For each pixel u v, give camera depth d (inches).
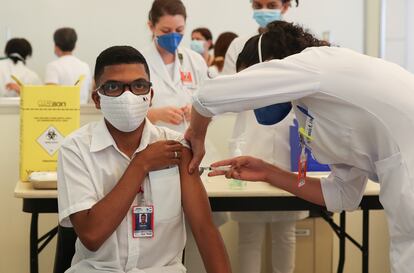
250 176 69.8
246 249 104.7
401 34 157.6
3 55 165.3
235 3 173.0
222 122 115.6
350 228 120.9
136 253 63.6
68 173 62.7
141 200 64.6
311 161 88.0
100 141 64.1
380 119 52.5
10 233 112.9
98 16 170.9
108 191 64.2
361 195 66.2
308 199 68.5
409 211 51.8
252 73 52.9
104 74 62.7
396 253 54.8
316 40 60.1
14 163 111.3
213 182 87.7
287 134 96.9
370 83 52.4
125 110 61.8
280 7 106.2
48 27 169.8
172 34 101.3
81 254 66.2
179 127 96.0
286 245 105.6
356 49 168.2
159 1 101.8
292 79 52.1
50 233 94.5
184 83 104.8
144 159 62.8
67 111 86.9
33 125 86.4
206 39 168.1
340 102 53.1
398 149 52.5
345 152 56.9
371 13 159.5
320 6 168.9
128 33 172.4
